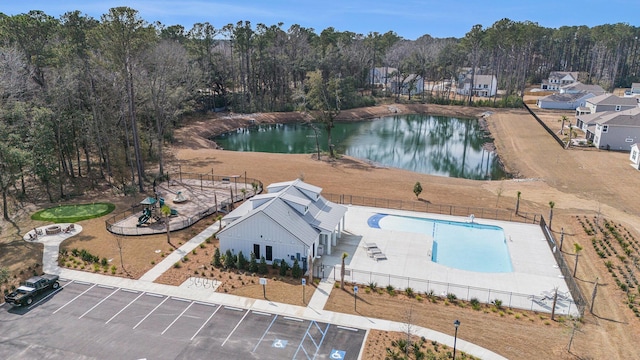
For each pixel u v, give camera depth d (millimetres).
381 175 64938
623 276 34594
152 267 35438
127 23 47969
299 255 34938
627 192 55719
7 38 55406
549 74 176000
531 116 114188
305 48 134000
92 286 32594
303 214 38000
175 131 92250
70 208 48125
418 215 47812
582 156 73125
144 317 28734
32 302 30281
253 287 32625
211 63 115500
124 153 64125
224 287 32562
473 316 29391
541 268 36156
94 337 26547
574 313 29734
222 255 36250
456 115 126188
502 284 33562
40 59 55719
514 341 26703
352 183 59844
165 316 28891
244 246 36219
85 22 63656
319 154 76625
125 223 44156
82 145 61188
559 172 64875
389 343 26344
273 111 120562
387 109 130875
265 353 25297
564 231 43688
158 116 61375
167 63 65750
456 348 25938
